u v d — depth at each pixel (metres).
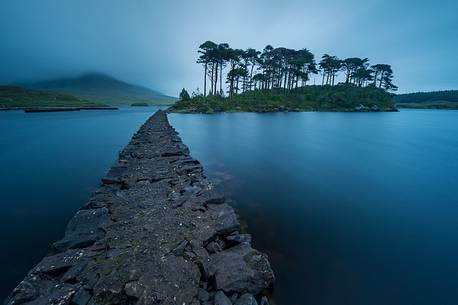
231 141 26.86
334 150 23.69
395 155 22.33
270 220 9.15
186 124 42.50
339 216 9.79
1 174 14.73
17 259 6.71
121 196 8.96
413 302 5.50
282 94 97.00
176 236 6.29
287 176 14.87
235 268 5.16
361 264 6.79
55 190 12.17
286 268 6.40
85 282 4.66
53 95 152.88
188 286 4.68
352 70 114.38
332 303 5.36
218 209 8.00
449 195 12.41
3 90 139.62
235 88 99.12
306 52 100.62
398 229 8.88
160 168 12.49
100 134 32.12
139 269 4.93
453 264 6.90
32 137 29.23
